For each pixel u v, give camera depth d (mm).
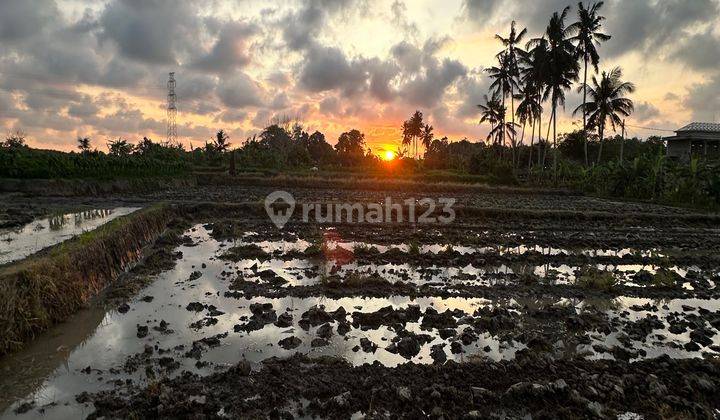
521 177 57625
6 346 7164
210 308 9508
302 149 67250
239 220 20953
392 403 6117
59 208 18734
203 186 39281
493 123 62281
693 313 10227
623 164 42469
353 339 8188
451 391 6320
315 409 5949
